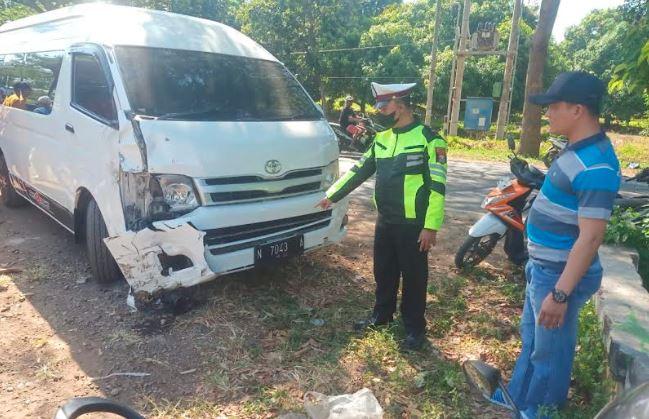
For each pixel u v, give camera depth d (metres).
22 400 2.95
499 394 2.93
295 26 26.91
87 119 4.13
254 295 4.26
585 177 2.26
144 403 2.97
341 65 28.11
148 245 3.50
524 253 5.13
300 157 4.12
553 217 2.46
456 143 18.33
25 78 5.61
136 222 3.60
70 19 5.30
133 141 3.58
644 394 1.48
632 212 5.33
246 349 3.52
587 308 3.64
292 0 26.22
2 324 3.73
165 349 3.48
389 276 3.73
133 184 3.59
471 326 3.99
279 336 3.71
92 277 4.50
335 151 4.54
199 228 3.59
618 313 3.20
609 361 2.93
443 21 32.78
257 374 3.26
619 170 2.30
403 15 35.44
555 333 2.61
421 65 28.98
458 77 20.00
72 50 4.62
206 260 3.64
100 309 3.97
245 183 3.80
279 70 5.14
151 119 3.72
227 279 4.46
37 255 4.99
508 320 4.13
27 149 5.38
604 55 33.44
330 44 27.47
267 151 3.91
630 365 2.68
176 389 3.11
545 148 17.69
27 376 3.17
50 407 2.91
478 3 36.34
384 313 3.84
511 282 4.92
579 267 2.27
